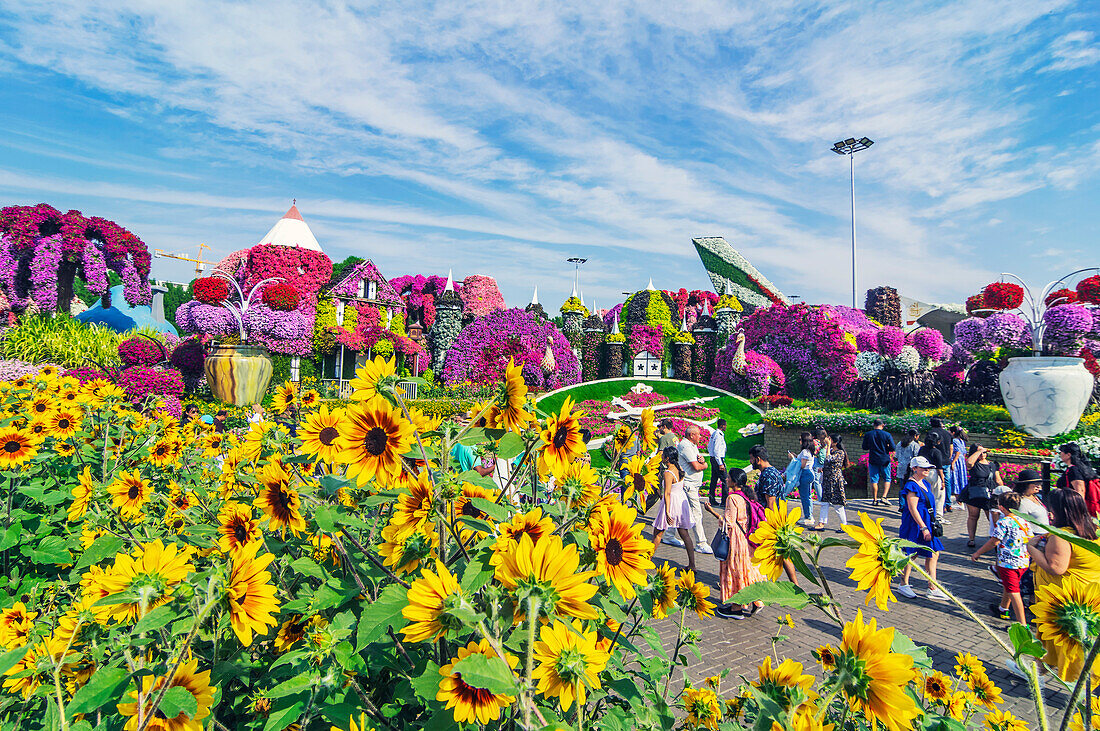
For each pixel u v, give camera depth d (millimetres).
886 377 21094
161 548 1286
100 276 24344
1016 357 13922
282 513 1684
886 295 43688
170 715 1099
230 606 1245
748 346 34094
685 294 48875
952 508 11094
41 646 1454
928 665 1325
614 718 1508
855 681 996
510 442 1527
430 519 1400
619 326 44438
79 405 3729
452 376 37062
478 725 1235
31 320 16688
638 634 1896
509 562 1092
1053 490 5043
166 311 53750
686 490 6586
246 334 23594
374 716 1479
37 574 3020
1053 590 1051
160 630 1555
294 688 1290
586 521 1480
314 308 31344
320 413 1695
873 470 11812
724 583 5434
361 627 1250
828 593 1081
